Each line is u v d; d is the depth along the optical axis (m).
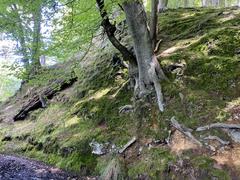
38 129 13.33
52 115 13.79
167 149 8.07
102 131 10.23
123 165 8.36
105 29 9.86
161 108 9.18
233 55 9.62
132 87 10.99
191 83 9.38
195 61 9.95
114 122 10.30
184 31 12.12
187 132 8.04
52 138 11.73
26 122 15.26
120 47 10.25
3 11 8.59
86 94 13.16
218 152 7.18
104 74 13.38
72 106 13.09
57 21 8.75
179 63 10.17
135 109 9.92
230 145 7.21
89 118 11.37
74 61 12.20
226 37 10.20
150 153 8.28
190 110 8.59
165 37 12.24
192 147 7.63
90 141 10.11
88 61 15.54
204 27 11.62
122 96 11.17
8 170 10.40
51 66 17.20
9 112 18.22
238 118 7.69
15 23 8.80
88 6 8.86
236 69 8.98
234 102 8.16
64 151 10.60
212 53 10.02
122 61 12.68
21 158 12.00
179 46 11.14
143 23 9.65
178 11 15.16
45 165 10.75
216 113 8.08
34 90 18.38
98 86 13.01
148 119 9.34
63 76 11.52
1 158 12.09
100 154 9.55
